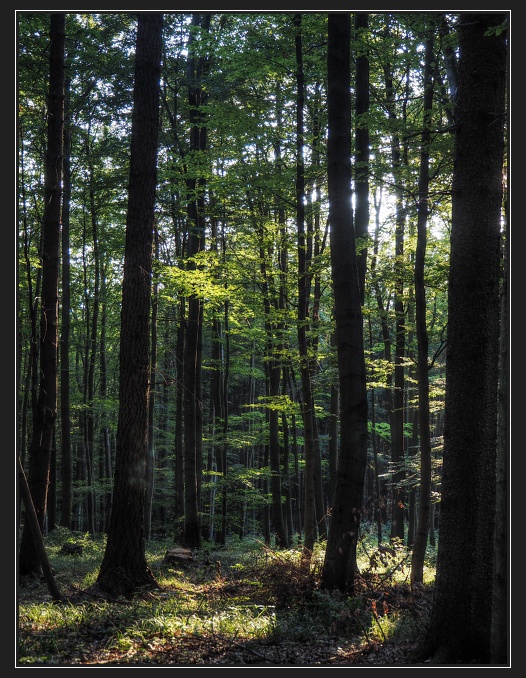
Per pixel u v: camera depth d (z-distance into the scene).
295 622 9.19
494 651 6.14
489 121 7.14
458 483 6.94
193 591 11.48
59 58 13.45
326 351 16.38
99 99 22.14
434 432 29.84
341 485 10.45
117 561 11.28
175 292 16.67
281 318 16.42
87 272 30.56
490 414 7.02
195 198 17.91
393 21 12.75
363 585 10.30
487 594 6.83
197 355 22.23
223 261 16.91
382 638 8.17
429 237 17.34
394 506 17.78
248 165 14.38
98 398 25.80
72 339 28.72
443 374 28.84
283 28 13.59
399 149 12.27
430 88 11.73
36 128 20.28
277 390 22.00
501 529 6.13
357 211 15.10
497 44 7.18
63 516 21.20
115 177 20.48
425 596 9.99
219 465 31.55
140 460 11.64
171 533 27.28
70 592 10.88
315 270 14.13
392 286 16.89
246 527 35.00
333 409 19.97
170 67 22.70
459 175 7.25
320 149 14.42
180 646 7.98
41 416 13.16
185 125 21.38
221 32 14.28
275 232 15.98
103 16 21.08
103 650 7.72
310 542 12.87
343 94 10.77
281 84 18.55
